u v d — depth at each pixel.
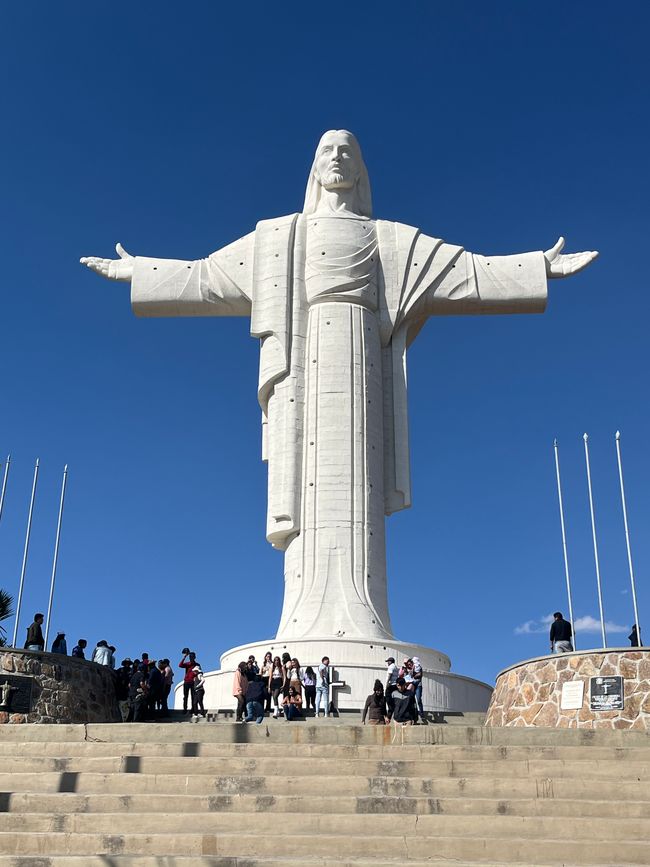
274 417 35.44
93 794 15.97
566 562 28.03
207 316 37.59
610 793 15.91
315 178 38.09
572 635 25.78
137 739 19.09
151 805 15.42
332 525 33.81
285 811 15.33
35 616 26.80
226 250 37.19
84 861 13.41
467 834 14.62
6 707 24.06
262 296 36.28
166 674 26.28
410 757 17.62
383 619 33.19
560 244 37.03
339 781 16.11
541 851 13.95
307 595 33.03
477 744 18.89
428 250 36.75
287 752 17.66
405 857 14.02
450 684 31.58
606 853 13.88
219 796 15.45
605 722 22.62
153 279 36.81
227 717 25.45
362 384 35.34
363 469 34.53
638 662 22.95
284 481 34.44
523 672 24.53
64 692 24.95
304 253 36.88
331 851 14.16
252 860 13.36
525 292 36.28
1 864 13.43
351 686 30.33
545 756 17.59
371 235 37.00
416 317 37.19
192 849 14.17
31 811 15.43
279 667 26.31
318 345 35.69
